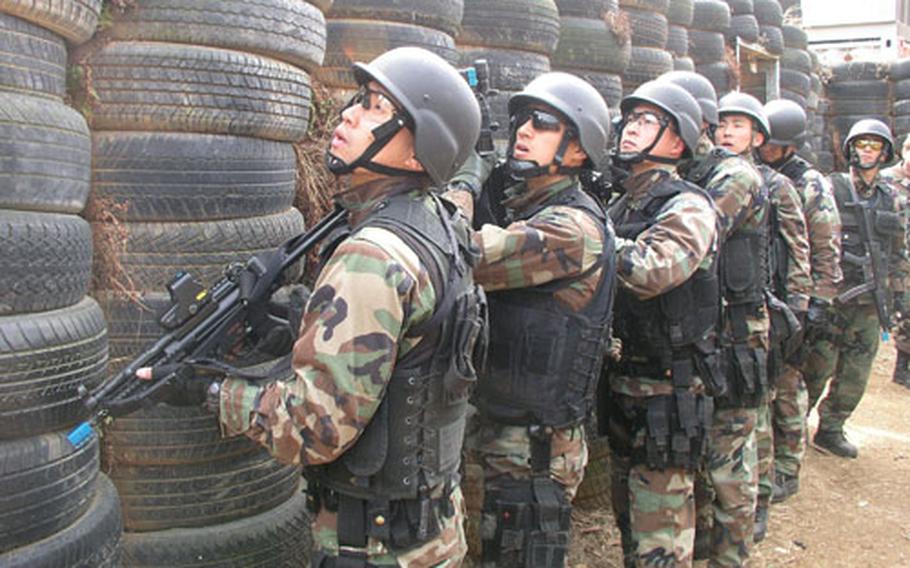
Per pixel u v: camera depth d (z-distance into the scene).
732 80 6.95
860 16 11.93
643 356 2.97
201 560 2.65
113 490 2.41
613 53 4.44
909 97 10.09
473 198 2.64
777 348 3.81
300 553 2.90
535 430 2.45
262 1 2.56
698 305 2.94
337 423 1.66
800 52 8.80
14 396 1.99
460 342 1.83
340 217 1.98
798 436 4.61
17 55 2.01
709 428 2.97
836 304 5.07
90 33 2.30
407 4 3.25
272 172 2.68
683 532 2.97
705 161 3.55
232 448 2.67
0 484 1.99
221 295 1.93
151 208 2.47
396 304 1.68
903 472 5.12
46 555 2.05
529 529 2.42
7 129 1.97
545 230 2.37
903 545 4.18
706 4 6.59
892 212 5.26
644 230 2.92
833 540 4.21
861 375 5.23
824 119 10.55
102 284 2.48
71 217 2.18
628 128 3.02
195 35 2.47
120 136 2.44
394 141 1.83
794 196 4.22
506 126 3.75
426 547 1.89
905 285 5.96
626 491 3.14
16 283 1.99
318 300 1.71
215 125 2.51
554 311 2.42
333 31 3.22
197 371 1.85
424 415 1.84
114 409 1.85
